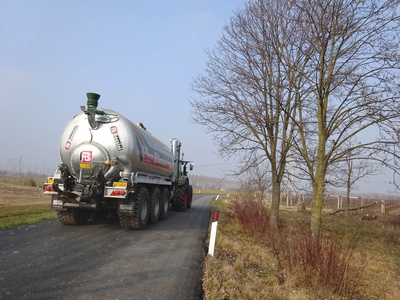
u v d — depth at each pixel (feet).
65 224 31.99
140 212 31.55
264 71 31.40
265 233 31.78
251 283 18.29
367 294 22.44
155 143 38.52
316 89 27.14
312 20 24.14
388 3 23.16
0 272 16.46
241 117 31.55
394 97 24.34
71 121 30.25
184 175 59.93
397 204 87.25
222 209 61.98
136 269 18.43
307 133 34.83
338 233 42.39
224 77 40.93
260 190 50.14
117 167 29.40
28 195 72.54
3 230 27.12
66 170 29.89
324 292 19.58
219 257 23.06
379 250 35.99
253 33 30.12
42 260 19.01
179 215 49.47
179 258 21.75
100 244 24.14
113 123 29.86
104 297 13.99
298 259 22.29
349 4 23.86
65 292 14.28
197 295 15.37
